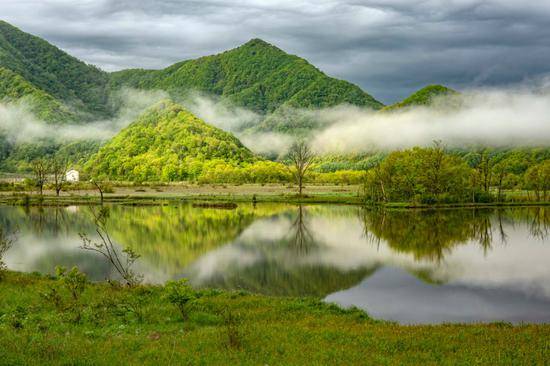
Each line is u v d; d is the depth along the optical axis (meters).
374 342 17.50
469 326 21.69
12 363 13.84
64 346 15.82
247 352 15.80
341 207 108.44
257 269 40.72
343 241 57.19
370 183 117.56
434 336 18.69
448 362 15.03
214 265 42.31
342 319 23.25
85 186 175.38
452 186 113.94
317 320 22.42
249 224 74.69
